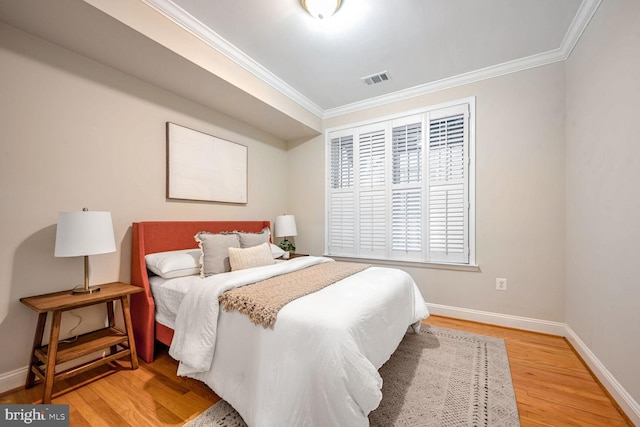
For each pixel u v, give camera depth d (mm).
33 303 1658
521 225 2689
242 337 1508
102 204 2168
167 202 2635
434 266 3115
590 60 1996
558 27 2189
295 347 1278
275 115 3236
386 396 1657
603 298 1790
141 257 2229
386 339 1679
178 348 1725
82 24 1714
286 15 2045
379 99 3453
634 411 1430
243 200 3447
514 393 1697
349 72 2869
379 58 2615
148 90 2473
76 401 1631
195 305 1732
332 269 2395
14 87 1744
